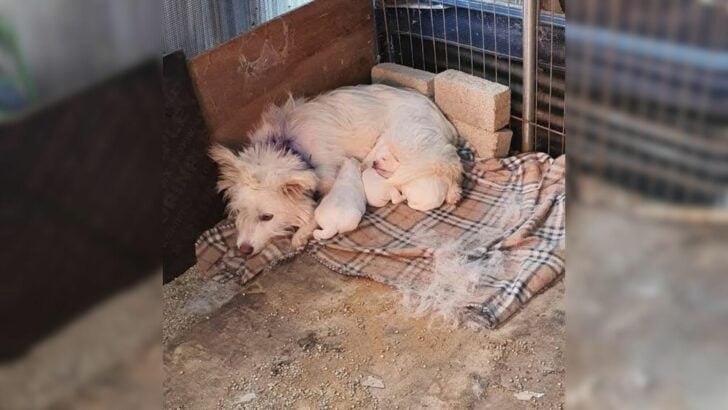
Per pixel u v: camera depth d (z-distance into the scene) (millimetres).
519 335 2053
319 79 2889
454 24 2914
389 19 3105
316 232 2475
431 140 2609
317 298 2275
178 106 2324
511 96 2887
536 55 2676
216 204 2551
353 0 2910
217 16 2561
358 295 2270
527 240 2363
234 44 2477
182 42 2447
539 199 2568
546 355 1975
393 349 2049
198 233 2500
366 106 2742
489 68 2902
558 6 2555
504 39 2785
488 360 1979
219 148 2441
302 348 2082
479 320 2092
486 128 2764
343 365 2010
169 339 2141
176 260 2404
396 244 2443
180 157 2363
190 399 1930
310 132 2637
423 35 3035
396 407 1858
